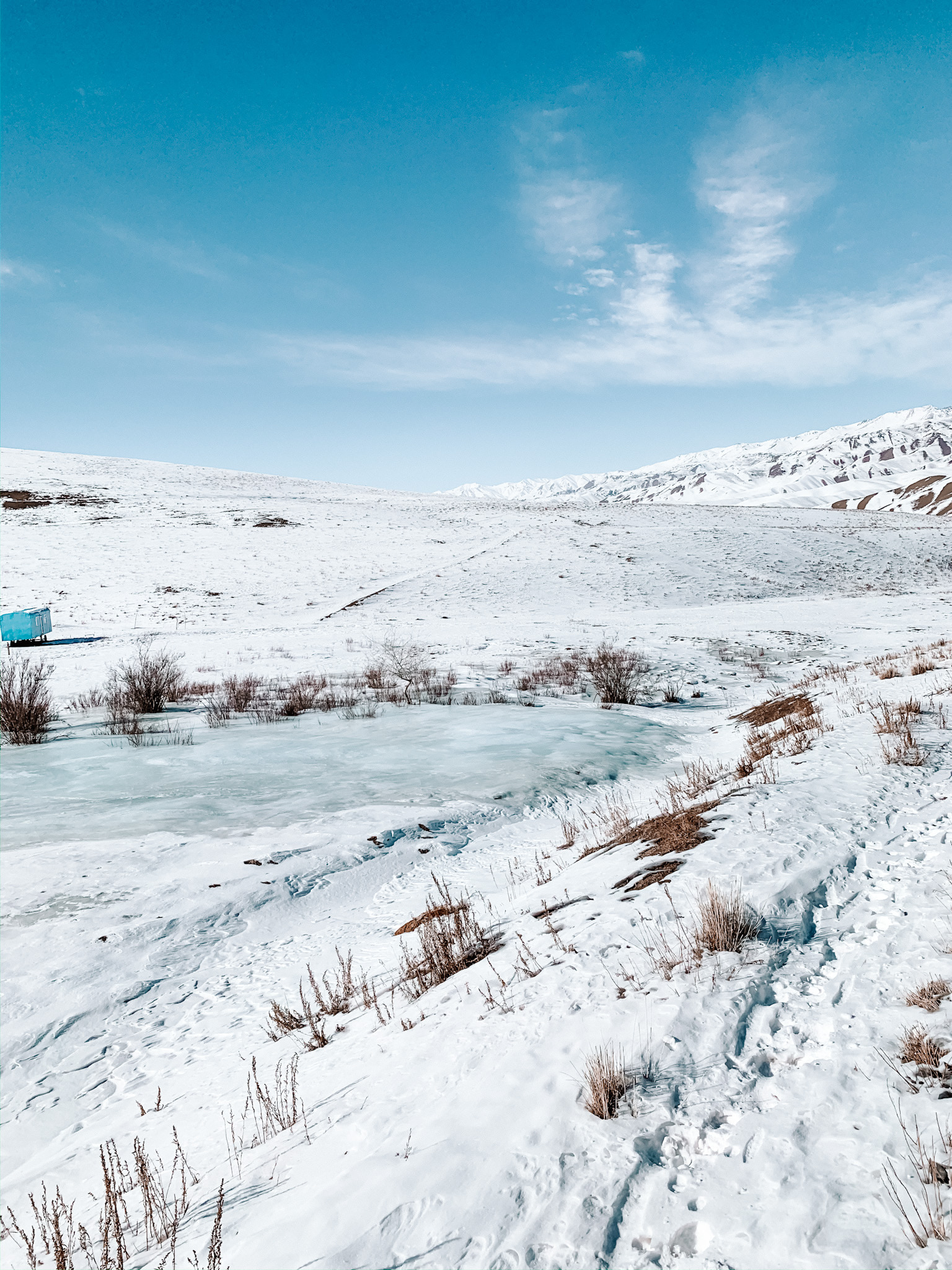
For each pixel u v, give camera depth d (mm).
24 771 11180
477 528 59938
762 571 46156
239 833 8242
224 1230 2422
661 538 54750
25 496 66188
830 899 3977
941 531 61688
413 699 17953
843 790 5902
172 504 67500
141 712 16891
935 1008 2738
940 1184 1965
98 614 36031
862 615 32125
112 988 5227
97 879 6984
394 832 8234
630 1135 2389
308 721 15359
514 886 6383
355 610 36281
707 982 3268
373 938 5816
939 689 10031
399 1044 3598
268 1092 3572
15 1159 3617
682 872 4734
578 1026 3133
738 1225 1975
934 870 4062
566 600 38500
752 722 13398
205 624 33844
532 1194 2209
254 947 5918
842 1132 2244
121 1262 2330
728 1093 2533
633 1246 1971
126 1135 3561
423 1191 2312
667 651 24219
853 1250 1820
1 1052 4500
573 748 12148
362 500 78312
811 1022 2867
